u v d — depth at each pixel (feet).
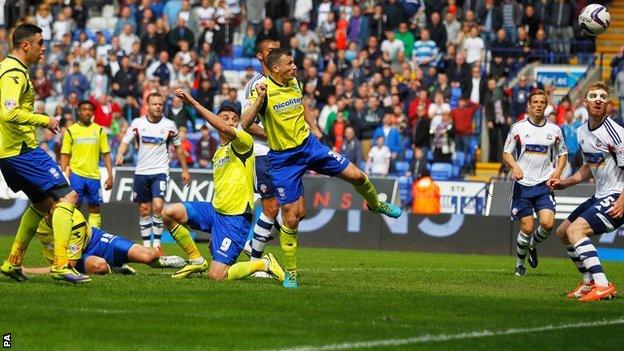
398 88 177.47
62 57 199.93
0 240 139.74
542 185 96.99
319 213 150.82
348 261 115.75
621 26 204.54
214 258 81.20
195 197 157.38
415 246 146.82
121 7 206.08
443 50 187.93
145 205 115.85
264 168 84.23
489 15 192.95
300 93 75.36
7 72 71.05
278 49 74.23
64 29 206.59
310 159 75.36
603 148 72.59
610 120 72.54
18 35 72.02
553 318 61.98
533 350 50.65
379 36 191.11
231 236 81.05
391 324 57.26
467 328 56.80
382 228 148.15
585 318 62.49
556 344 52.54
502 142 175.52
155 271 87.86
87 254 81.82
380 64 179.42
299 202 75.61
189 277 81.76
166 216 81.56
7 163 72.49
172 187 158.10
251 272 80.43
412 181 164.14
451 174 167.43
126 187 161.17
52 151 174.29
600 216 72.95
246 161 81.30
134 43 192.54
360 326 56.24
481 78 178.70
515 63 189.57
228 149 81.30
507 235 142.72
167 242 150.61
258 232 84.23
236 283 77.51
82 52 192.03
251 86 82.48
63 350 47.80
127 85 184.65
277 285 77.05
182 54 190.19
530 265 103.76
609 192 73.61
